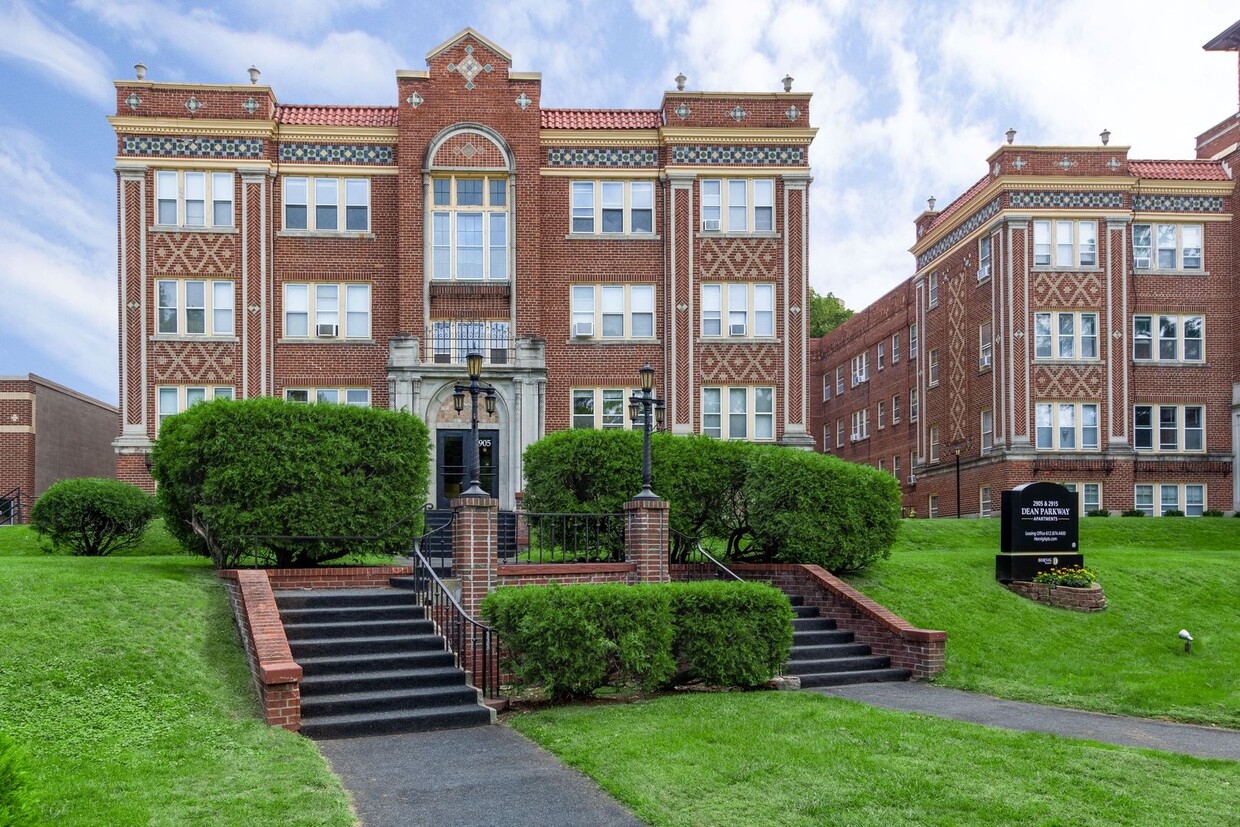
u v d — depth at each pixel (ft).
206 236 95.09
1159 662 50.39
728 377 98.53
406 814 25.54
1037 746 31.24
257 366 95.14
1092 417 111.04
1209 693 41.32
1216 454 112.98
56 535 65.26
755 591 43.32
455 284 95.86
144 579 44.09
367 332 97.25
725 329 98.94
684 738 32.12
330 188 97.96
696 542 56.03
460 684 38.99
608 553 58.13
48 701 32.30
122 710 32.71
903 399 147.02
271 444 47.55
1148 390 113.29
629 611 39.88
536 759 30.99
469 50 97.40
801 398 98.68
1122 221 112.27
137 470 92.89
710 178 99.50
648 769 28.53
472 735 34.58
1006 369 111.55
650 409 51.90
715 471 59.06
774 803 25.61
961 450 124.77
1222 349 114.42
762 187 99.81
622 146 99.96
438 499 92.53
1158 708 39.19
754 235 99.14
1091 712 39.45
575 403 98.68
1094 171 112.37
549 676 38.27
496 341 95.66
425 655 39.78
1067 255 111.96
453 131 96.73
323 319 96.94
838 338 179.52
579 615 38.55
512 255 96.53
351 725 34.40
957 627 54.29
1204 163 117.50
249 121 95.25
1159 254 114.73
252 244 95.55
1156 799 26.11
